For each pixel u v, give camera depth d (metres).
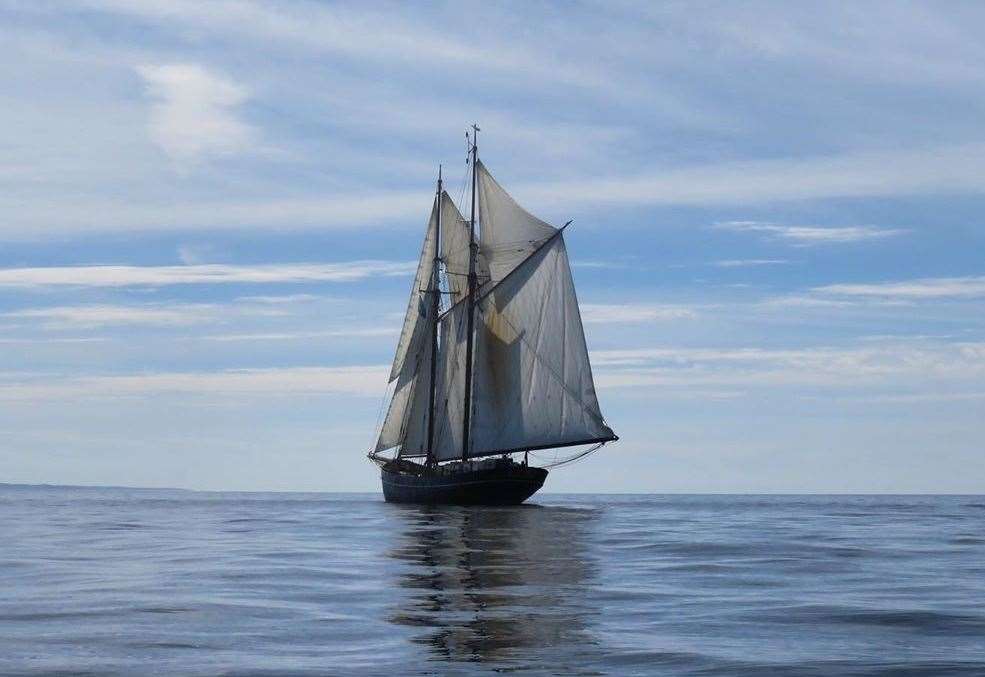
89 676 24.05
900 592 38.38
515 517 95.94
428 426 118.19
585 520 92.25
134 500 181.50
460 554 54.59
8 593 38.03
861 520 97.12
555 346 108.94
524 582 41.47
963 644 27.94
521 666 25.19
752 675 24.20
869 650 27.08
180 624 30.94
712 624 31.00
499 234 112.94
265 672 24.45
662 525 84.75
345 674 24.30
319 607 34.34
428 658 26.11
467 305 114.56
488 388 113.06
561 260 108.19
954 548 59.03
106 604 35.03
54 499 190.88
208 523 89.94
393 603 35.28
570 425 108.31
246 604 34.97
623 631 29.83
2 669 24.77
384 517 96.81
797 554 54.75
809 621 31.53
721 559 51.66
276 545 61.59
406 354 119.50
